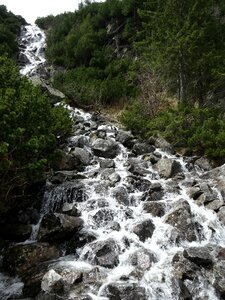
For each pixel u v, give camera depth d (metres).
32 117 7.98
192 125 14.34
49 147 9.23
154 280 6.85
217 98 17.67
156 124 15.06
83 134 14.84
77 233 8.30
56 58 28.91
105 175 10.85
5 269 7.57
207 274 7.12
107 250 7.66
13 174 7.93
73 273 6.87
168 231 8.40
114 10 29.19
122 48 27.34
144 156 12.97
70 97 20.66
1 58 9.44
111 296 6.38
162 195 10.04
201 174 11.96
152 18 17.58
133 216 9.13
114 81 22.48
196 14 16.19
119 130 15.81
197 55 16.19
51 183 10.16
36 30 39.97
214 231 8.79
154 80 18.22
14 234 8.32
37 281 6.91
